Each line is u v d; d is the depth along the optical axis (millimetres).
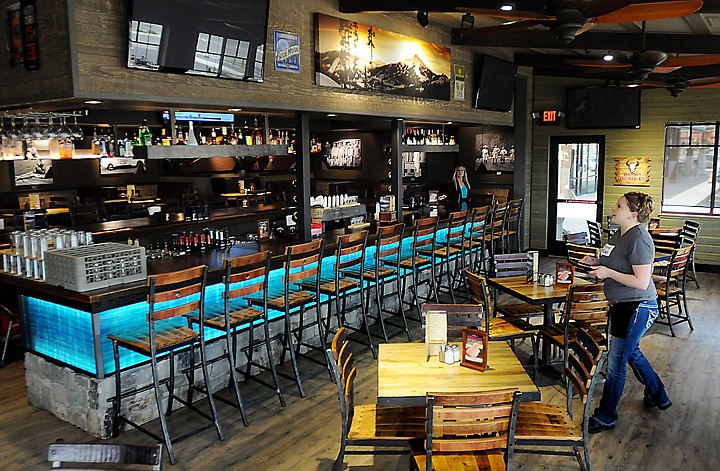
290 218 6695
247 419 4590
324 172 11570
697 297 8141
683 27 6512
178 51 4633
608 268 4148
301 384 5145
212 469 3879
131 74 4492
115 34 4367
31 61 4402
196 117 6738
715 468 3805
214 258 5539
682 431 4297
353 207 7285
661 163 10203
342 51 6430
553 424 3383
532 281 5355
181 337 4227
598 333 4961
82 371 4504
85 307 4273
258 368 5504
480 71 9117
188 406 4488
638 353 4578
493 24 7852
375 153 10648
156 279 4000
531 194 11289
